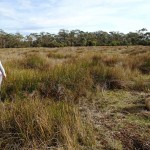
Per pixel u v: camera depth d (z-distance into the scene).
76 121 4.12
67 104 4.85
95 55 12.64
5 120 4.19
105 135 4.12
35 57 10.87
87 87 6.64
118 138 4.09
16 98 5.44
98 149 3.74
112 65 10.06
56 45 68.25
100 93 6.45
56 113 4.35
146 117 4.93
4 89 6.07
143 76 8.53
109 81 7.20
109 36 90.94
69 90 6.20
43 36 89.62
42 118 4.07
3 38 85.12
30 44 87.88
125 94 6.53
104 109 5.40
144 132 4.31
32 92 6.06
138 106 5.55
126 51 21.66
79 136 3.95
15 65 9.62
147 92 6.73
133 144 3.97
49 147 3.68
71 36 88.19
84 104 5.71
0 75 4.86
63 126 3.91
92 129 4.16
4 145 3.78
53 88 6.24
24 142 3.79
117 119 4.83
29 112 4.28
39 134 3.92
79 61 9.78
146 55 12.23
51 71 7.45
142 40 73.44
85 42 74.88
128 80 7.71
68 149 3.52
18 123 3.95
